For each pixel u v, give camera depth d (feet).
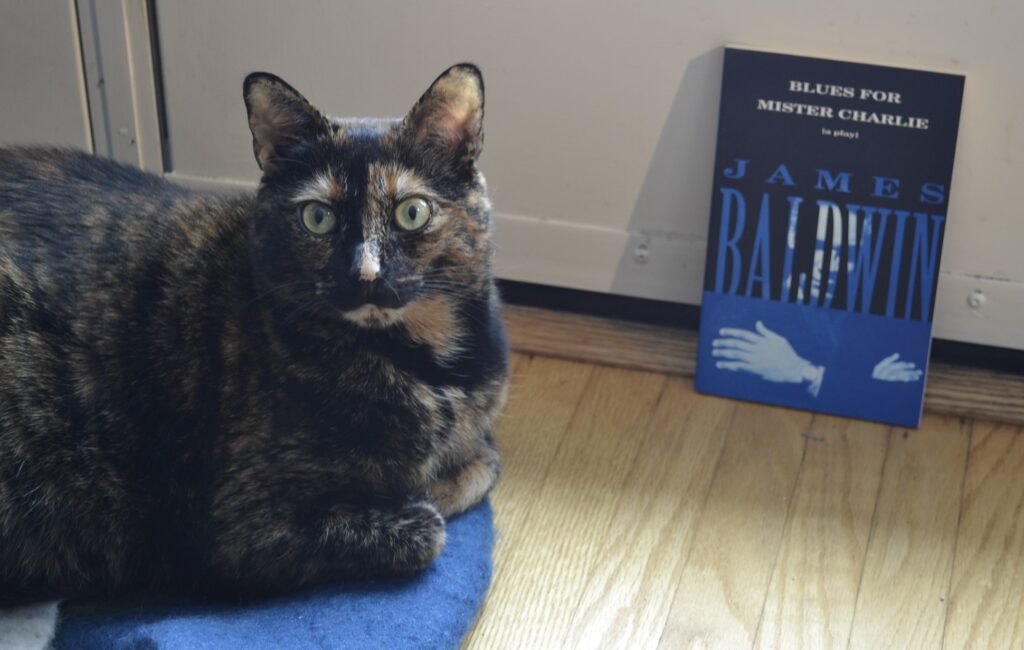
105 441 1.77
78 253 1.79
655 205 2.35
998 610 1.90
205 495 1.79
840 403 2.28
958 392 2.31
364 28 2.30
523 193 2.39
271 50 2.36
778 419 2.28
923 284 2.21
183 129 2.47
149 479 1.79
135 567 1.85
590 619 1.88
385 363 1.80
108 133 2.48
